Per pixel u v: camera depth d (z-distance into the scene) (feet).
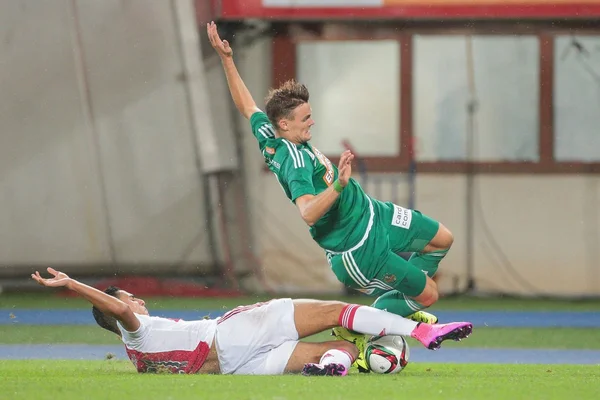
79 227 160.25
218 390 53.98
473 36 160.86
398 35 161.58
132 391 53.62
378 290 67.41
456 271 161.38
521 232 161.17
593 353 97.81
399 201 161.89
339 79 162.30
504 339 110.93
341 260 63.72
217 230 159.74
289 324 64.18
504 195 161.27
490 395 53.72
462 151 161.99
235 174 160.04
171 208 160.04
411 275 63.93
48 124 159.63
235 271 160.04
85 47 158.20
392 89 162.30
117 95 158.81
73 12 157.79
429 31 161.27
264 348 64.18
